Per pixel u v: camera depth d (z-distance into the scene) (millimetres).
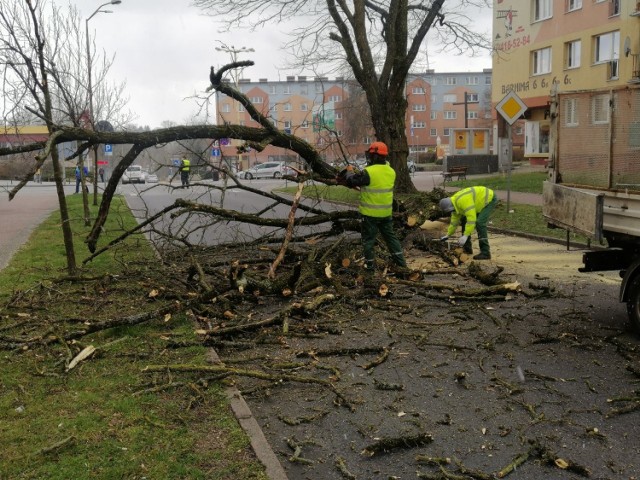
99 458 3664
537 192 22109
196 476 3475
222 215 9445
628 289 6176
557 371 5305
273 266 7695
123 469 3529
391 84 17062
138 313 6922
